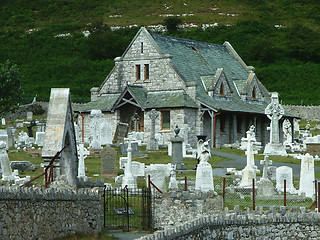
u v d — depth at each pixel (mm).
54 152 56000
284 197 64438
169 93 131500
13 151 102562
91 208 52281
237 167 94188
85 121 135875
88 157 101750
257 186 73875
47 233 44125
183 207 60312
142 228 58250
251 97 145875
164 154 106125
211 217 55625
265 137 147750
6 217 38656
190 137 128375
